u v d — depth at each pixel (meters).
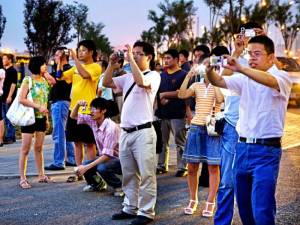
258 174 3.70
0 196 6.11
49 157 8.74
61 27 27.06
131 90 5.06
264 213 3.65
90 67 6.46
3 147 9.95
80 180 6.99
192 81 6.42
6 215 5.32
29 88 6.36
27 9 26.42
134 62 4.82
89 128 6.49
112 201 5.91
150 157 4.98
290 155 8.96
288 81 3.67
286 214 5.33
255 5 26.89
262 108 3.71
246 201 3.90
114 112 6.04
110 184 6.10
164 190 6.45
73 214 5.37
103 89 7.82
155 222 5.08
